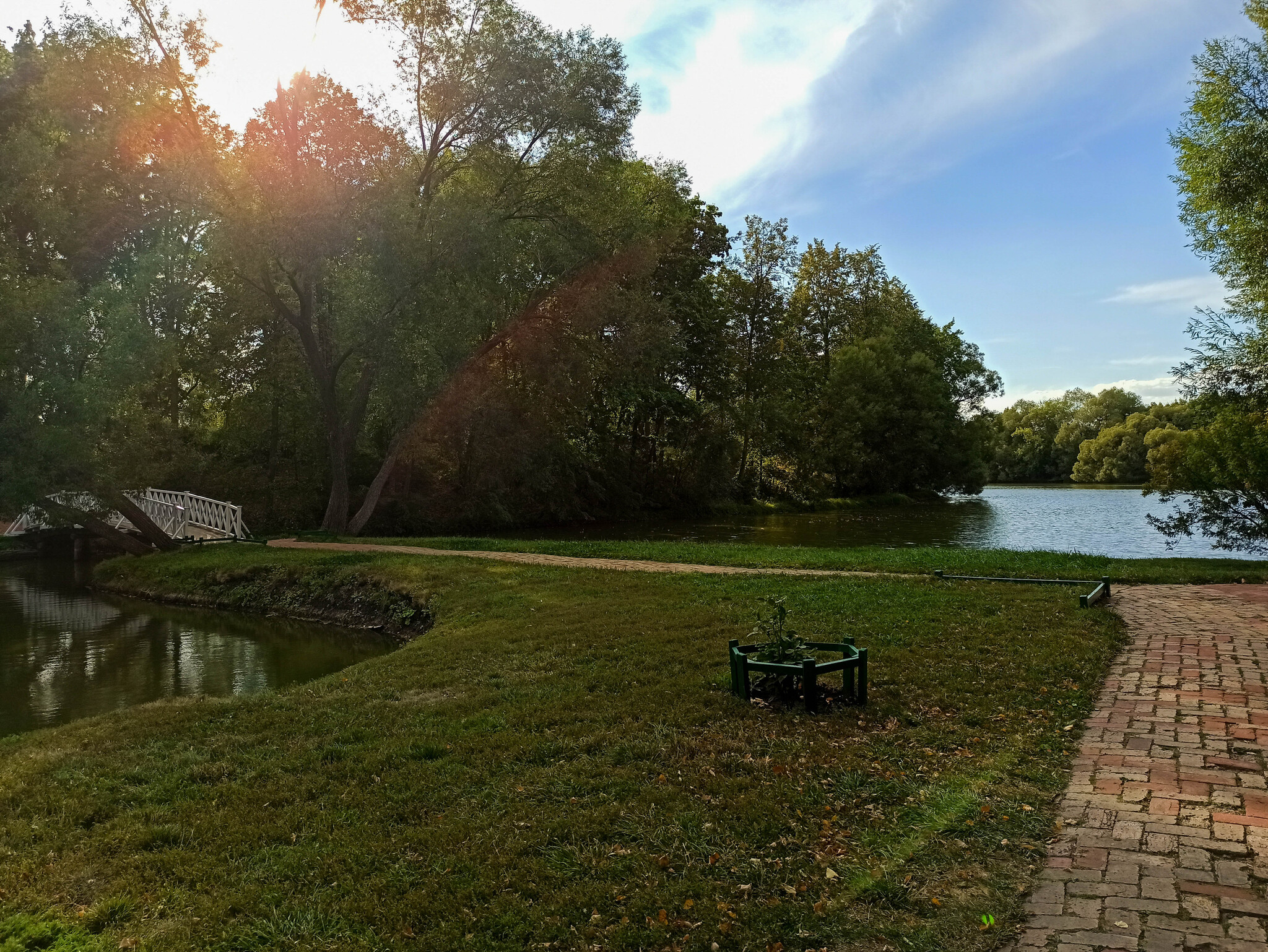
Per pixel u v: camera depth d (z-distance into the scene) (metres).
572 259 25.39
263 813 4.63
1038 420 100.31
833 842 4.03
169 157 20.05
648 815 4.34
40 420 17.22
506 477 33.53
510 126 24.41
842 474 52.22
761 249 45.66
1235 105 16.59
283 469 30.61
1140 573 12.76
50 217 18.34
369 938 3.34
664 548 17.92
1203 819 4.15
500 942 3.29
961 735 5.48
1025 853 3.88
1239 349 17.12
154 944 3.35
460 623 10.90
